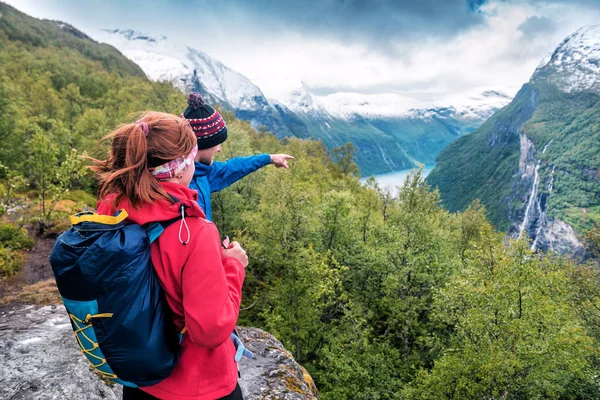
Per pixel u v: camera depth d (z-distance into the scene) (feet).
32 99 213.87
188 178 5.74
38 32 592.60
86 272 4.23
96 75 372.58
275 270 88.33
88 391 14.90
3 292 38.99
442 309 67.62
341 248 93.71
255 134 362.12
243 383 15.33
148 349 4.66
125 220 5.04
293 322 73.31
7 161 112.78
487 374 52.54
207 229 5.16
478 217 137.08
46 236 62.59
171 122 5.34
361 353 75.36
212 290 4.88
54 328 21.47
